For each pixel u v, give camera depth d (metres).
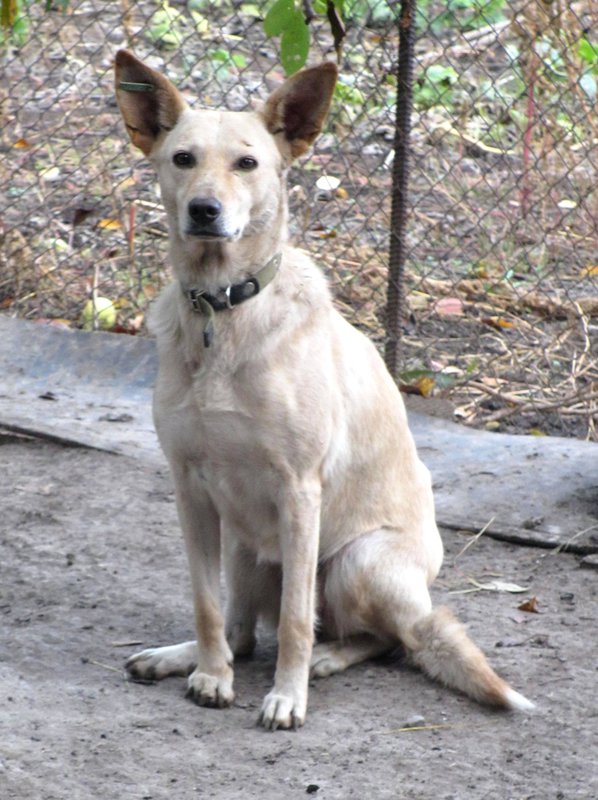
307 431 6.58
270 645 7.70
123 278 12.92
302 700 6.50
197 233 6.36
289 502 6.62
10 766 5.87
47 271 12.95
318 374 6.67
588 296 12.76
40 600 7.97
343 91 13.12
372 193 13.77
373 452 7.24
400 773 5.94
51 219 13.52
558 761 6.05
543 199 12.33
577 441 10.34
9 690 6.70
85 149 14.60
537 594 8.18
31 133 14.77
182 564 8.55
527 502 9.40
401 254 11.12
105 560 8.57
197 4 15.81
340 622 7.24
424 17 12.20
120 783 5.78
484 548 8.91
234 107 14.98
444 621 6.94
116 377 11.55
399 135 10.95
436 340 11.93
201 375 6.56
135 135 6.96
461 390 11.57
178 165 6.63
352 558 7.15
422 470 7.74
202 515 6.85
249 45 15.67
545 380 11.59
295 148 6.91
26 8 13.70
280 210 6.78
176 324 6.70
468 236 13.38
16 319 12.15
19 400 11.14
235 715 6.59
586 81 13.26
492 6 13.41
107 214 13.83
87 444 10.34
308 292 6.82
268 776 5.89
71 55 15.94
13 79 15.44
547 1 11.60
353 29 14.09
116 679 6.97
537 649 7.35
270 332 6.55
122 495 9.59
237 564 7.31
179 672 7.04
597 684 6.88
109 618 7.75
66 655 7.23
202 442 6.64
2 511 9.32
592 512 9.24
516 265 12.87
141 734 6.29
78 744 6.13
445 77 13.73
